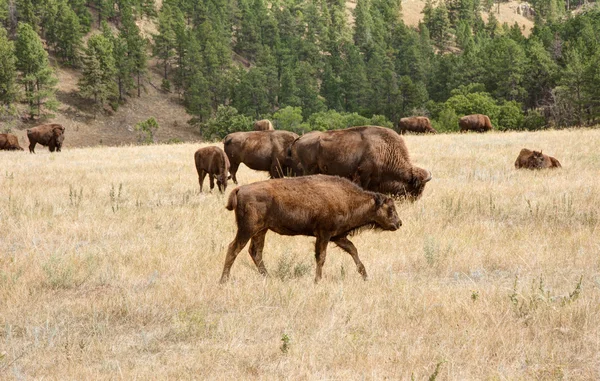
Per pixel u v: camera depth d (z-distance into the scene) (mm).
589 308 25188
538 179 64500
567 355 21156
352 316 25781
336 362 21281
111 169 90062
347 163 55594
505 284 31281
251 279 32750
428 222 46594
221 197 61906
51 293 31312
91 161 104312
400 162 54750
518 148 99188
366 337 23625
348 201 32938
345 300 27984
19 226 47469
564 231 42094
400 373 20031
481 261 36062
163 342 24141
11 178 74625
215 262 36812
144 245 40688
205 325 25156
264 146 67812
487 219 48094
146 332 25203
